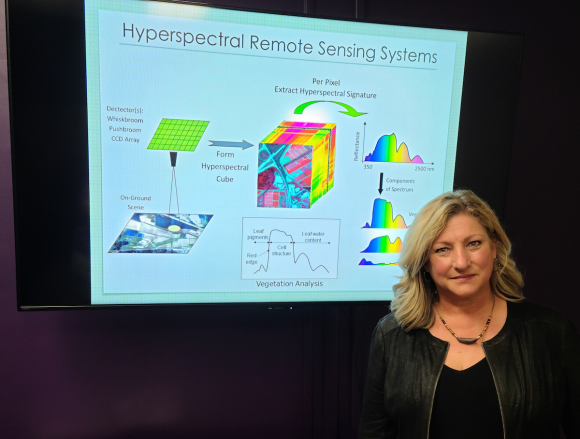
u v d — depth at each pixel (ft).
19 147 3.96
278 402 5.23
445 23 5.08
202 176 4.33
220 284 4.48
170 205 4.31
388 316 3.44
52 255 4.13
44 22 3.89
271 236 4.51
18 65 3.89
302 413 5.30
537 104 5.38
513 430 2.73
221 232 4.43
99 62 4.02
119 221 4.23
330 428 5.28
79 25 3.95
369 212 4.64
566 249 5.65
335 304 4.65
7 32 3.83
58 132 4.02
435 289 3.23
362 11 4.83
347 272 4.68
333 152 4.51
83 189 4.13
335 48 4.38
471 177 4.70
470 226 2.85
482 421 2.80
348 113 4.48
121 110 4.12
